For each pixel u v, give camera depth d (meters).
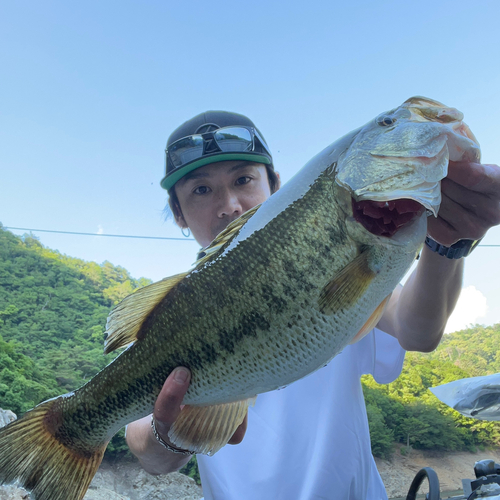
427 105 0.43
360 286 0.41
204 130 0.69
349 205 0.41
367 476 0.60
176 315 0.45
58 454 0.49
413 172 0.39
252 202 0.70
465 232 0.41
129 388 0.47
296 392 0.63
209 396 0.44
